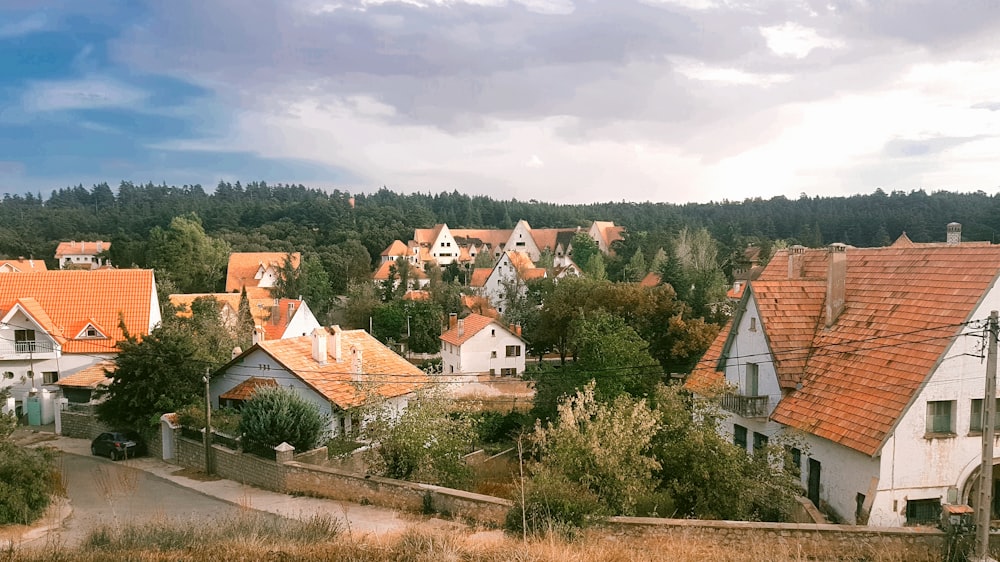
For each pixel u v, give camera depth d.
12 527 20.67
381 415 25.36
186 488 26.81
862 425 19.94
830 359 23.31
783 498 19.53
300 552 13.89
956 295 20.27
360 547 14.38
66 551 14.48
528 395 54.81
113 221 173.88
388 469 23.73
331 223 151.12
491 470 29.92
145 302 46.88
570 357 72.00
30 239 141.75
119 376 33.38
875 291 23.83
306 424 27.77
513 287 80.19
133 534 15.66
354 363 34.75
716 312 61.09
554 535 15.45
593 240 122.00
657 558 14.86
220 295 70.62
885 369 20.81
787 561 14.82
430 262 118.88
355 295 81.88
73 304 45.75
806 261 29.17
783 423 23.05
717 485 19.25
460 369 59.34
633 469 19.19
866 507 19.31
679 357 52.25
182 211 175.50
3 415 24.05
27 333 42.34
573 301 57.34
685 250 95.50
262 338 42.31
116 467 30.98
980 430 19.89
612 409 21.75
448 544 14.27
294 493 24.95
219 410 32.66
